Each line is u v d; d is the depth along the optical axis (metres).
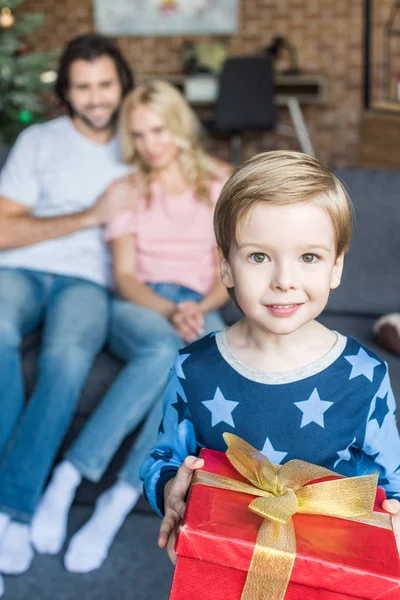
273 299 0.74
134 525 1.79
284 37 5.82
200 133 2.06
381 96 5.75
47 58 3.99
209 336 0.89
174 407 0.87
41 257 1.98
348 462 0.83
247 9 5.84
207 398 0.83
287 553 0.64
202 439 0.85
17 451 1.66
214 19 5.88
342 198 0.75
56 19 6.02
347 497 0.71
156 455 0.87
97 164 2.07
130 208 1.97
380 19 5.59
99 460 1.66
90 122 2.04
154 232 1.97
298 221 0.71
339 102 5.83
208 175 2.00
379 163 3.24
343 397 0.81
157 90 1.94
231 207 0.74
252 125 5.08
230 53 5.95
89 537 1.64
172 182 1.98
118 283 1.94
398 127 3.02
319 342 0.83
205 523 0.67
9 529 1.66
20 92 3.90
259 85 4.99
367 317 2.08
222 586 0.68
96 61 1.99
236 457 0.75
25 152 2.07
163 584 1.58
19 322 1.81
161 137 1.92
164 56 6.02
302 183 0.72
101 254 2.03
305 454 0.80
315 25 5.74
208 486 0.74
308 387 0.81
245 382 0.82
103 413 1.67
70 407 1.70
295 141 5.95
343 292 2.08
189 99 5.62
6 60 3.82
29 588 1.56
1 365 1.72
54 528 1.65
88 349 1.77
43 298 1.96
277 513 0.66
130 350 1.80
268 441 0.81
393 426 0.84
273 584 0.65
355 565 0.64
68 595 1.54
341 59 5.75
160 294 1.96
